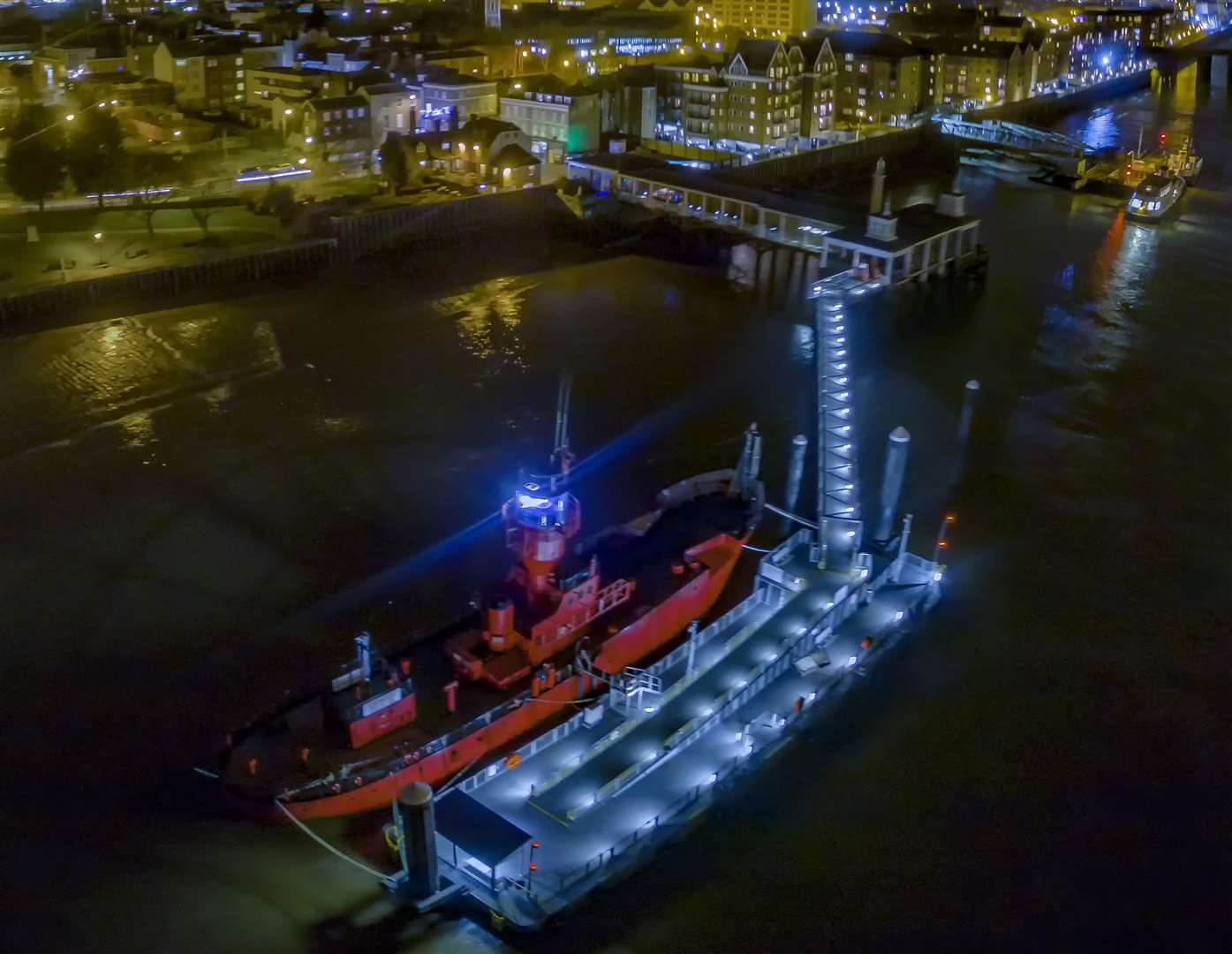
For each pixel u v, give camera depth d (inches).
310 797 1635.1
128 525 2518.5
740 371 3538.4
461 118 5925.2
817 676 2033.7
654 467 2871.6
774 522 2564.0
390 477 2773.1
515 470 2834.6
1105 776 1873.8
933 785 1831.9
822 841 1708.9
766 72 6353.3
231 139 5595.5
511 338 3784.5
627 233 5059.1
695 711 1913.1
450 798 1649.9
